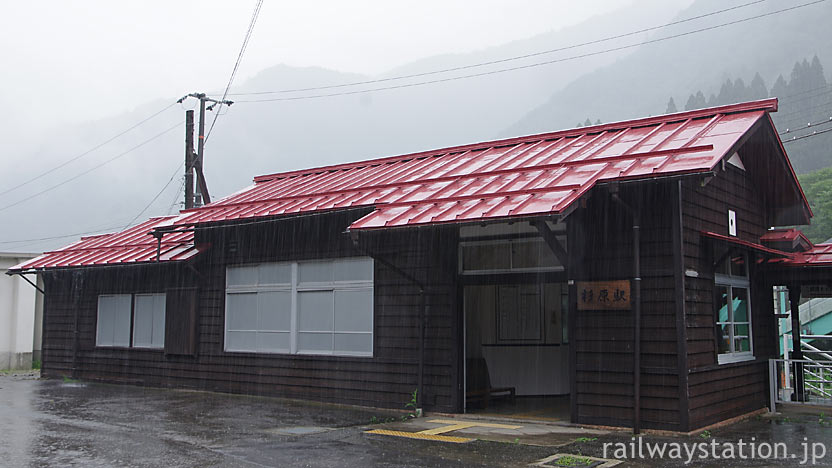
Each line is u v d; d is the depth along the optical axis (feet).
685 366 29.78
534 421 34.55
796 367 40.68
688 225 31.71
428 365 37.96
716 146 31.55
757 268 40.06
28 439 30.73
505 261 36.19
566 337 46.21
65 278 63.36
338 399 41.73
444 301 37.73
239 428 33.30
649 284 31.12
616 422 31.48
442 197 35.53
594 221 32.91
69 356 61.77
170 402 43.45
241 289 48.19
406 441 29.58
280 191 51.34
